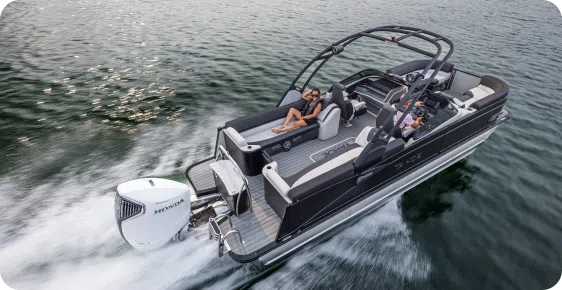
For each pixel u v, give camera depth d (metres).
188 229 4.79
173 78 12.40
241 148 5.43
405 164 5.91
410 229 6.03
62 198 6.18
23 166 7.15
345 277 5.07
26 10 21.61
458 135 6.67
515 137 9.08
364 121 7.51
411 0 28.73
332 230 5.50
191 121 9.45
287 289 4.85
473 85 8.28
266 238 4.74
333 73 13.45
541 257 5.62
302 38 17.50
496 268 5.38
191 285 4.57
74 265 4.70
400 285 4.99
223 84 12.05
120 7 23.27
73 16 20.58
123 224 4.00
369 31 6.35
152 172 7.12
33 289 4.39
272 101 10.98
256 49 15.69
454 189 7.11
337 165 4.97
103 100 10.58
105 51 15.01
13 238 5.19
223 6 24.33
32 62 13.58
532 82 12.91
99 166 7.27
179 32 17.98
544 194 7.05
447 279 5.14
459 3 28.02
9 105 10.10
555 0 29.95
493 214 6.48
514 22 22.22
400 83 7.72
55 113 9.68
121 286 4.42
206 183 5.70
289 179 4.82
